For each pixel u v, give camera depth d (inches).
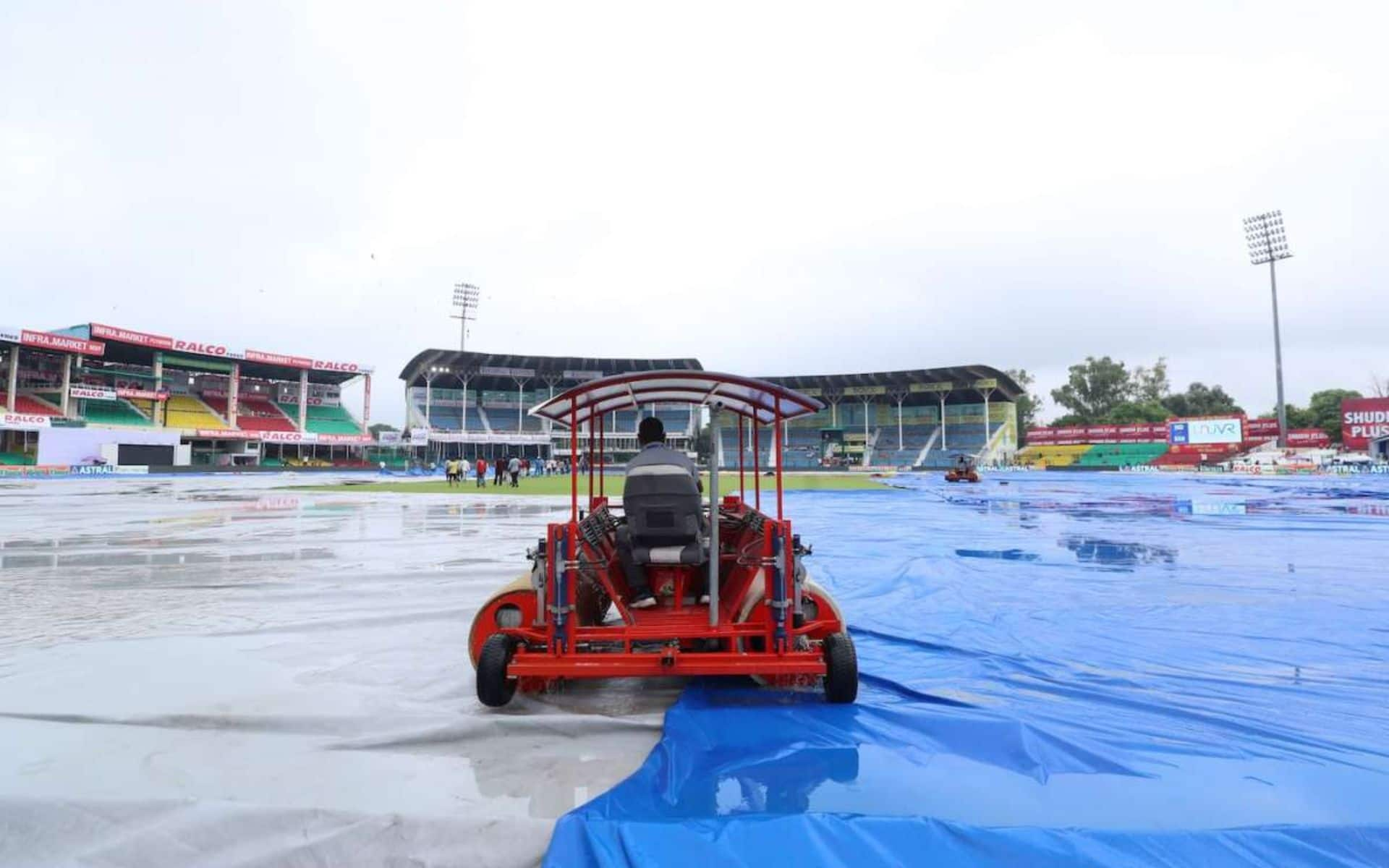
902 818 95.0
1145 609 234.5
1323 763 117.2
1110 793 107.2
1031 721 133.0
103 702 149.7
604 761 121.9
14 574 317.7
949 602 247.3
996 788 109.0
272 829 97.3
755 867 86.2
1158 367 3762.3
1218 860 87.7
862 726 134.0
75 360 2054.6
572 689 159.9
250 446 2325.3
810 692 154.3
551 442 2751.0
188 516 645.3
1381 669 168.7
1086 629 208.4
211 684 163.2
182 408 2299.5
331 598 263.9
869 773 114.7
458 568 332.8
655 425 178.4
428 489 1222.3
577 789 111.4
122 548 412.8
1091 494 993.5
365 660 184.2
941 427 2874.0
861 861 87.6
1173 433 2459.4
